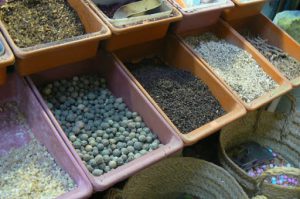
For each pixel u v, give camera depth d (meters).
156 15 0.89
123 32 0.83
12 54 0.70
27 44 0.78
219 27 1.11
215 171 0.90
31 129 0.79
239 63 1.05
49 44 0.74
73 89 0.88
